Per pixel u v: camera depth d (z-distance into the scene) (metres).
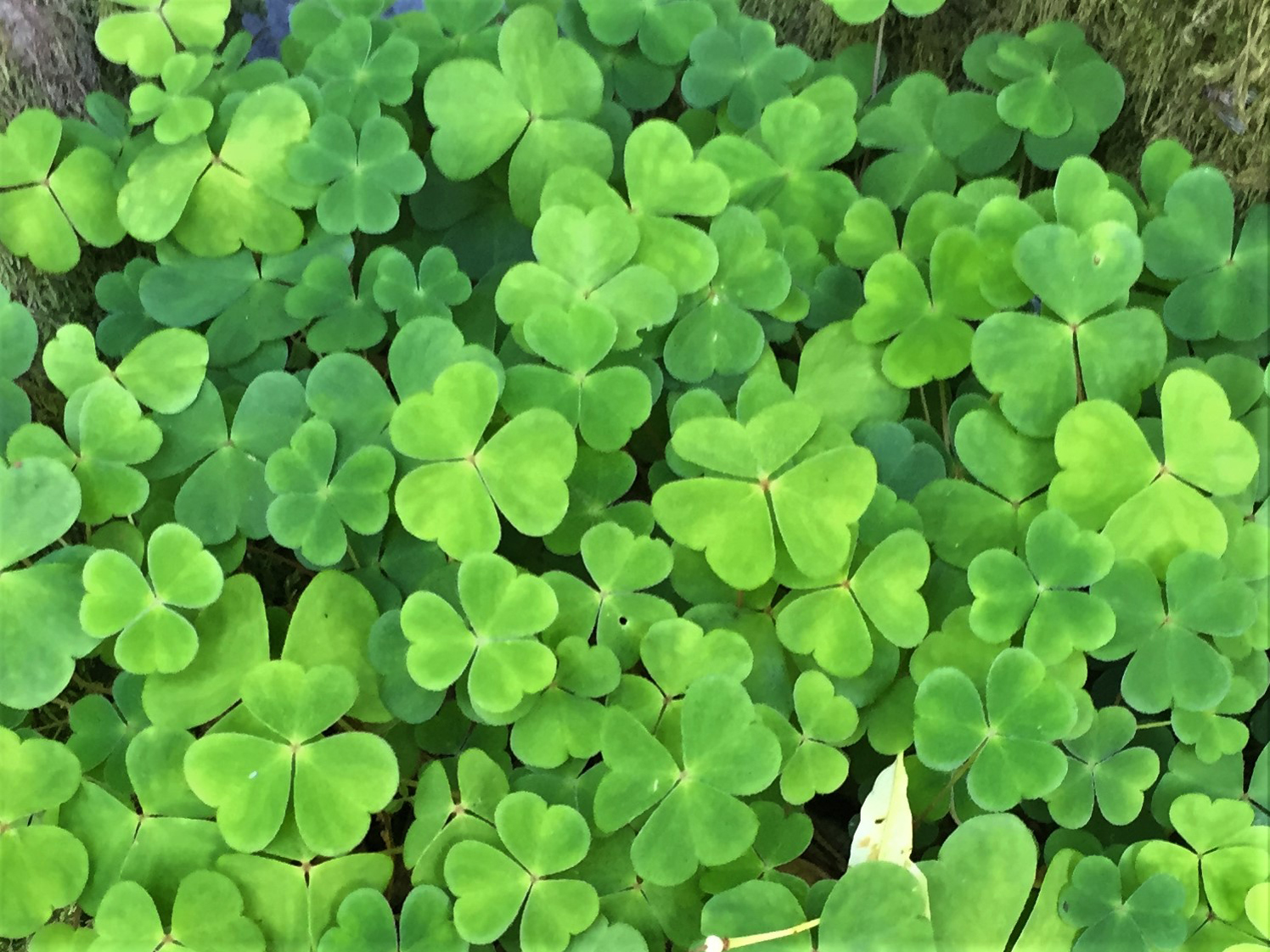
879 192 0.29
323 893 0.23
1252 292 0.26
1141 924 0.23
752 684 0.24
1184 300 0.26
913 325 0.26
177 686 0.23
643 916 0.23
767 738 0.23
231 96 0.28
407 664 0.23
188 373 0.25
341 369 0.25
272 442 0.25
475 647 0.23
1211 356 0.26
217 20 0.29
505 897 0.22
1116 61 0.28
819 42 0.32
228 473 0.25
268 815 0.22
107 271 0.29
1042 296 0.25
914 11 0.28
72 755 0.23
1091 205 0.26
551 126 0.27
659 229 0.26
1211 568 0.23
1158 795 0.24
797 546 0.24
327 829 0.23
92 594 0.23
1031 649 0.23
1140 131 0.28
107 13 0.30
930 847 0.24
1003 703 0.23
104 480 0.24
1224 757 0.24
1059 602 0.24
